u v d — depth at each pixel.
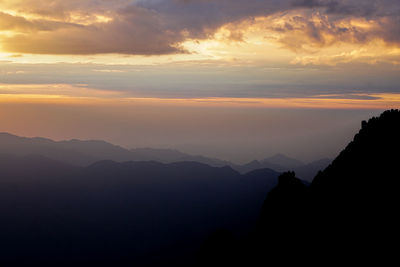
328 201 58.97
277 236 62.22
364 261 41.94
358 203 52.97
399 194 49.50
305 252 51.59
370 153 61.94
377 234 45.06
